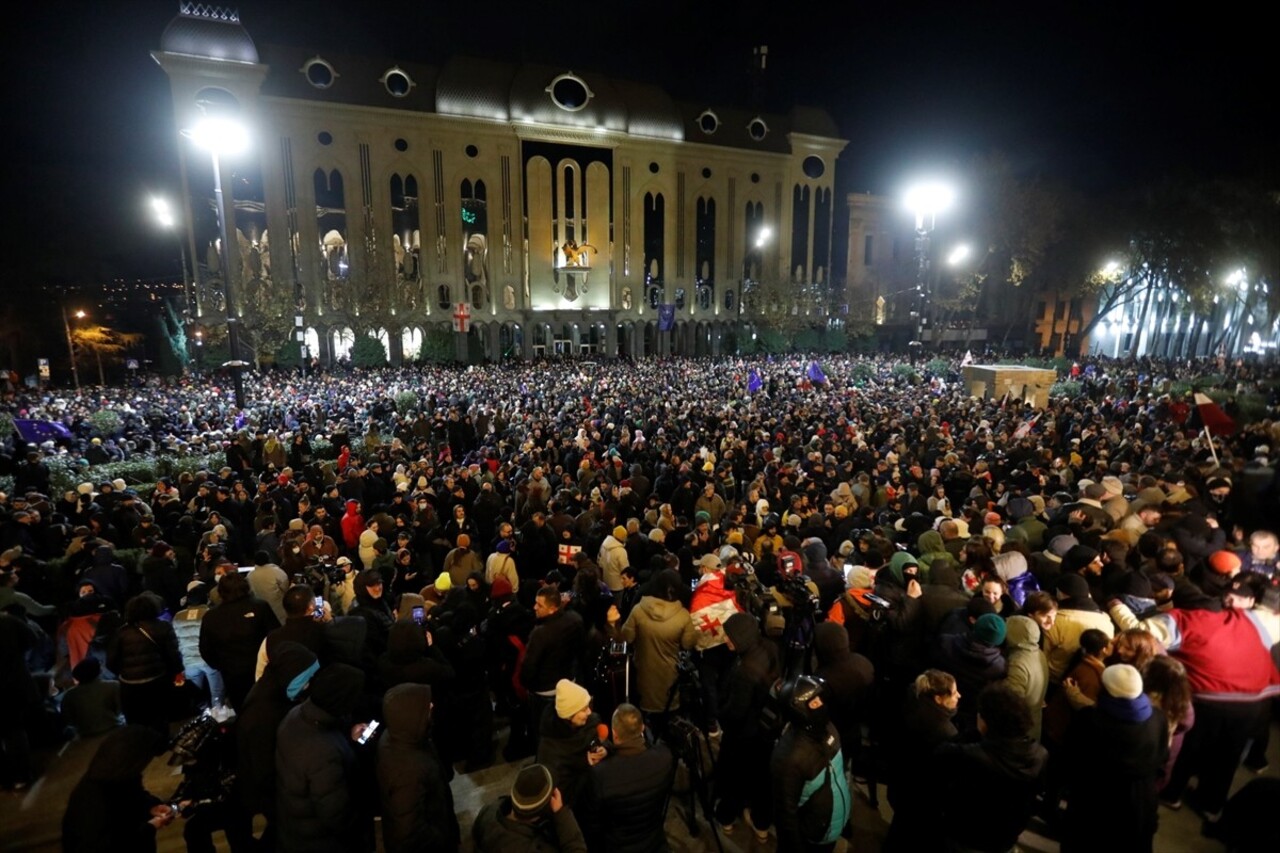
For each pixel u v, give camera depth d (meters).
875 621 5.10
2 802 4.93
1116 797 3.38
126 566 8.45
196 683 6.28
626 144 56.94
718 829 4.69
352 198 48.78
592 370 38.88
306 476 12.94
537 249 55.50
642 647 5.20
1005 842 3.19
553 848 3.00
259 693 3.94
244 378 35.28
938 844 3.76
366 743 3.85
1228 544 5.24
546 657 4.81
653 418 17.77
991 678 4.16
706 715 5.37
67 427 19.36
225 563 6.45
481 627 5.68
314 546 7.81
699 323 62.06
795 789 3.46
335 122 47.91
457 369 41.97
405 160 50.22
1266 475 4.75
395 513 10.38
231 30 43.88
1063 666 4.38
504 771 5.41
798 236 64.06
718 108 61.41
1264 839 2.50
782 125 63.62
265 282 44.38
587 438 15.45
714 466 12.47
